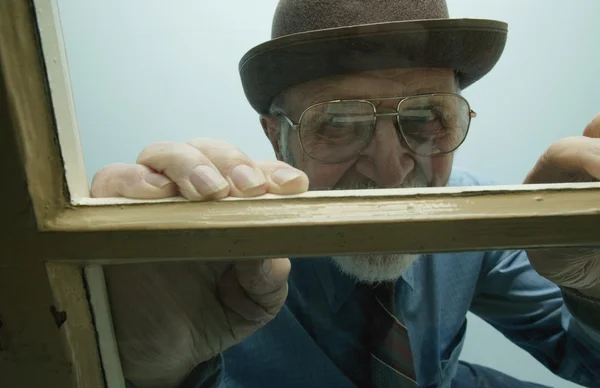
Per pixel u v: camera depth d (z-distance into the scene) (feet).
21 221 0.80
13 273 0.82
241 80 2.02
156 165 0.90
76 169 0.86
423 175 1.95
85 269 0.88
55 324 0.85
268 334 2.21
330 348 2.24
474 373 3.34
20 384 0.89
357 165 1.90
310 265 2.10
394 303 2.27
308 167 2.00
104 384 0.99
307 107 2.02
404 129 1.93
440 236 0.82
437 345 2.59
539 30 1.75
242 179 0.86
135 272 1.02
